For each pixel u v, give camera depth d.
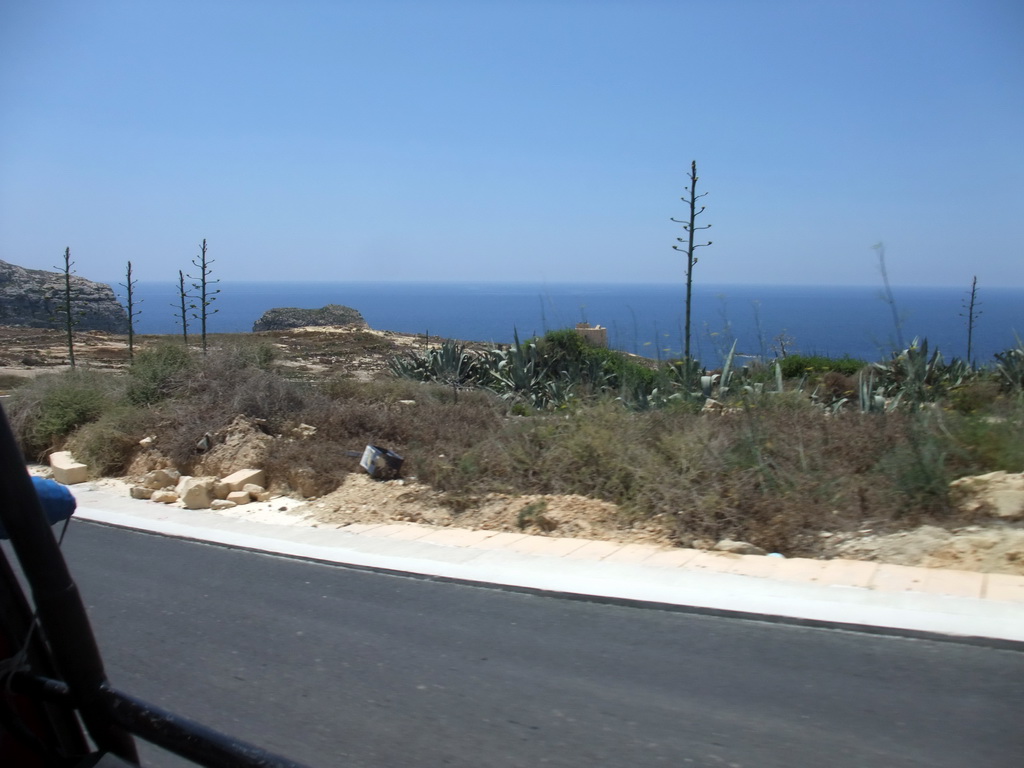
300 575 7.93
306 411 14.27
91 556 8.78
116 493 12.20
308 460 11.96
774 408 11.65
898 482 8.48
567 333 21.98
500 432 12.11
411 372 23.03
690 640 5.85
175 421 13.74
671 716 4.76
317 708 5.08
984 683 4.96
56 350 42.62
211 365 15.81
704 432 10.00
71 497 3.33
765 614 6.16
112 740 2.86
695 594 6.70
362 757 4.49
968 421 10.01
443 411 14.83
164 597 7.33
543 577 7.43
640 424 11.16
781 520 8.13
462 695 5.17
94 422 14.80
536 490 10.34
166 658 5.93
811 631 5.88
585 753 4.41
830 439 10.10
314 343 45.94
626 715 4.80
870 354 14.67
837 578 6.92
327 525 9.91
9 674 2.83
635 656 5.62
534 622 6.38
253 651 6.03
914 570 6.94
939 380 15.70
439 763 4.39
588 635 6.05
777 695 4.94
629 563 7.73
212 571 8.15
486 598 7.01
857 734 4.45
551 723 4.76
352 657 5.84
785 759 4.24
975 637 5.49
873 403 13.66
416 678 5.45
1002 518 7.82
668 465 9.62
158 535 9.71
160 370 16.20
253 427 13.20
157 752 4.73
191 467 12.91
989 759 4.16
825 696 4.89
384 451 11.50
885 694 4.88
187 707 5.15
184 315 30.03
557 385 19.39
